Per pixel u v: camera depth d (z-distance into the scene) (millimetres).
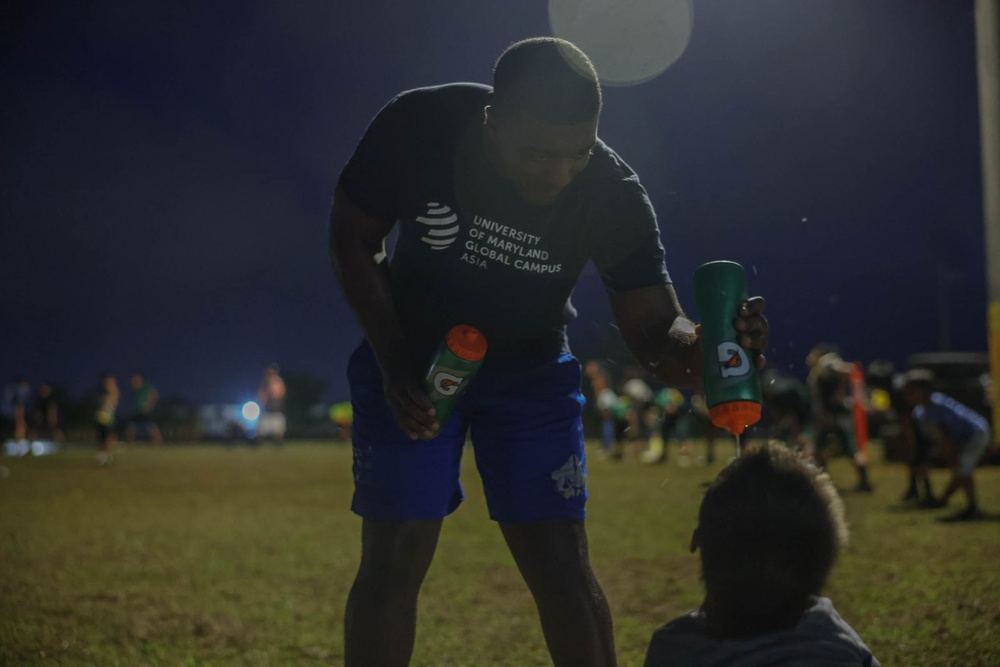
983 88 11797
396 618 2617
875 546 6539
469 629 4707
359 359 2814
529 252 2623
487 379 2697
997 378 11695
